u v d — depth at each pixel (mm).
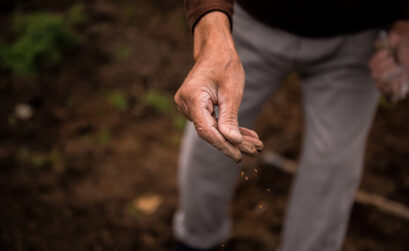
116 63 2928
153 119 2674
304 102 1583
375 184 2438
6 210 2074
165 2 3451
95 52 2959
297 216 1637
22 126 2471
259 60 1438
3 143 2367
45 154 2361
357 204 2330
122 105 2682
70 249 1996
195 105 853
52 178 2256
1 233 1985
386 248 2180
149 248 2074
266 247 2145
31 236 2000
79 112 2617
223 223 1886
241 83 928
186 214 1782
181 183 1767
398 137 2705
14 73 2705
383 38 1382
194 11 1055
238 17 1415
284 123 2770
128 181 2328
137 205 2225
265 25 1384
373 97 1499
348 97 1463
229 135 801
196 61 998
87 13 3209
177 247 1927
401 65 1332
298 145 2646
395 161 2559
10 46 2830
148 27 3230
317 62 1428
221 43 970
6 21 3031
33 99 2615
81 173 2318
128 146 2500
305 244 1638
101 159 2404
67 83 2758
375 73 1361
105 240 2059
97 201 2201
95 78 2820
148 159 2457
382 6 1318
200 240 1843
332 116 1483
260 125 2732
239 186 2396
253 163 2506
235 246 2137
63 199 2178
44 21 2883
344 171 1536
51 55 2812
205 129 821
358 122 1500
